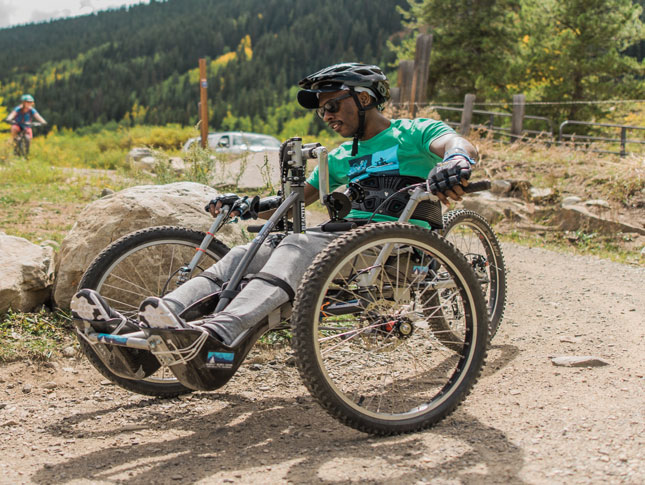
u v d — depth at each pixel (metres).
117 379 3.12
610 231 8.04
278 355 3.92
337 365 3.68
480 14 26.16
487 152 11.02
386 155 3.21
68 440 2.82
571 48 22.20
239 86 197.12
